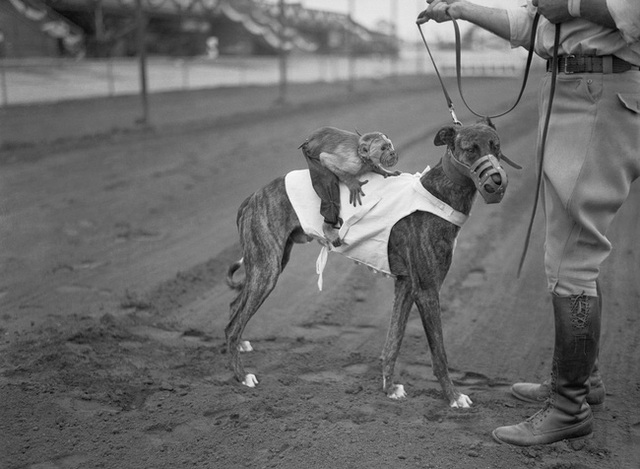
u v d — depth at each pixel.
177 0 30.39
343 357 4.98
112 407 4.16
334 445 3.69
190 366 4.77
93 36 28.36
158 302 5.96
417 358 5.00
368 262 4.34
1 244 7.60
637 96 3.44
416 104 22.61
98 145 14.12
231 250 7.47
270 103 22.88
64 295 6.11
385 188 4.23
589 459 3.57
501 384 4.56
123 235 8.00
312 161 4.32
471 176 3.87
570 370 3.65
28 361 4.73
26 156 12.70
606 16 3.28
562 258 3.64
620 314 5.68
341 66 39.16
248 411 4.10
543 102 3.71
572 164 3.51
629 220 8.58
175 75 27.95
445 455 3.60
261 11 36.69
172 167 11.94
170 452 3.66
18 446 3.70
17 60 21.70
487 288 6.43
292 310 5.91
